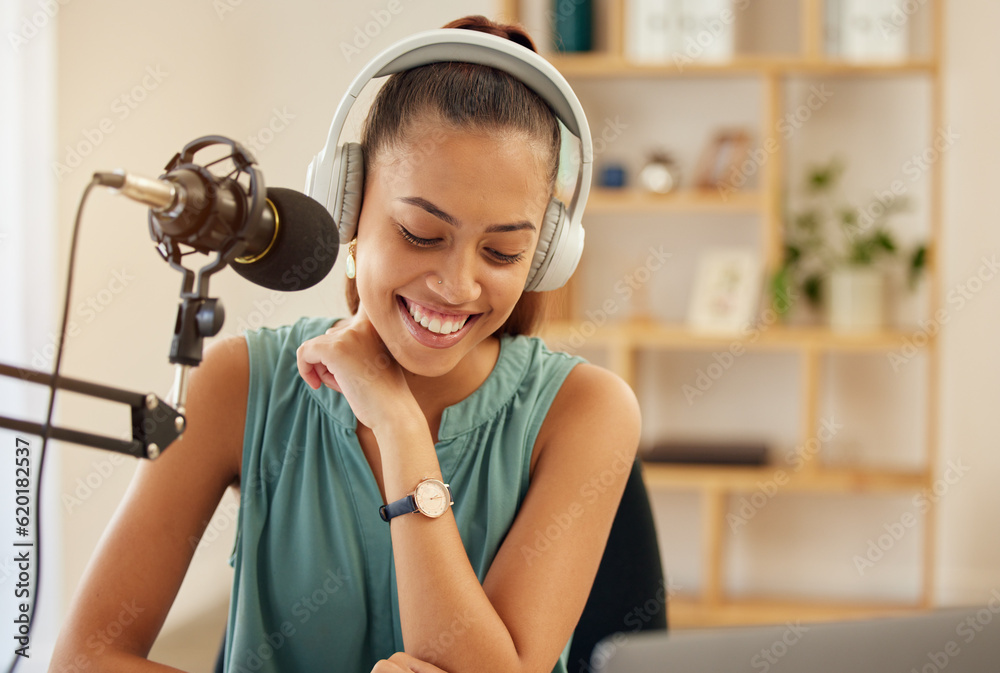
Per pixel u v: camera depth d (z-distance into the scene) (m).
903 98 3.19
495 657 0.96
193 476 1.15
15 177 2.34
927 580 3.09
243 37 2.93
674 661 0.63
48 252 2.42
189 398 1.17
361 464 1.14
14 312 2.34
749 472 3.05
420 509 1.00
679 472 3.08
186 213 0.66
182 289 0.69
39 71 2.39
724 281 3.21
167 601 1.11
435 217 0.93
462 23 1.10
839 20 3.04
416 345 1.00
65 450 2.42
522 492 1.18
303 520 1.15
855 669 0.63
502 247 0.97
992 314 3.24
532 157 0.96
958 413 3.27
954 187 3.22
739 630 0.64
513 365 1.22
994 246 3.22
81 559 2.46
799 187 3.25
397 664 0.93
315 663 1.15
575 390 1.21
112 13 2.58
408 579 0.98
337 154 1.02
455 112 0.93
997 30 3.16
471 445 1.17
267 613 1.16
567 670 1.22
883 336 3.00
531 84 1.00
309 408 1.18
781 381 3.32
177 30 2.74
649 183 3.16
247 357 1.21
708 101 3.25
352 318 1.25
